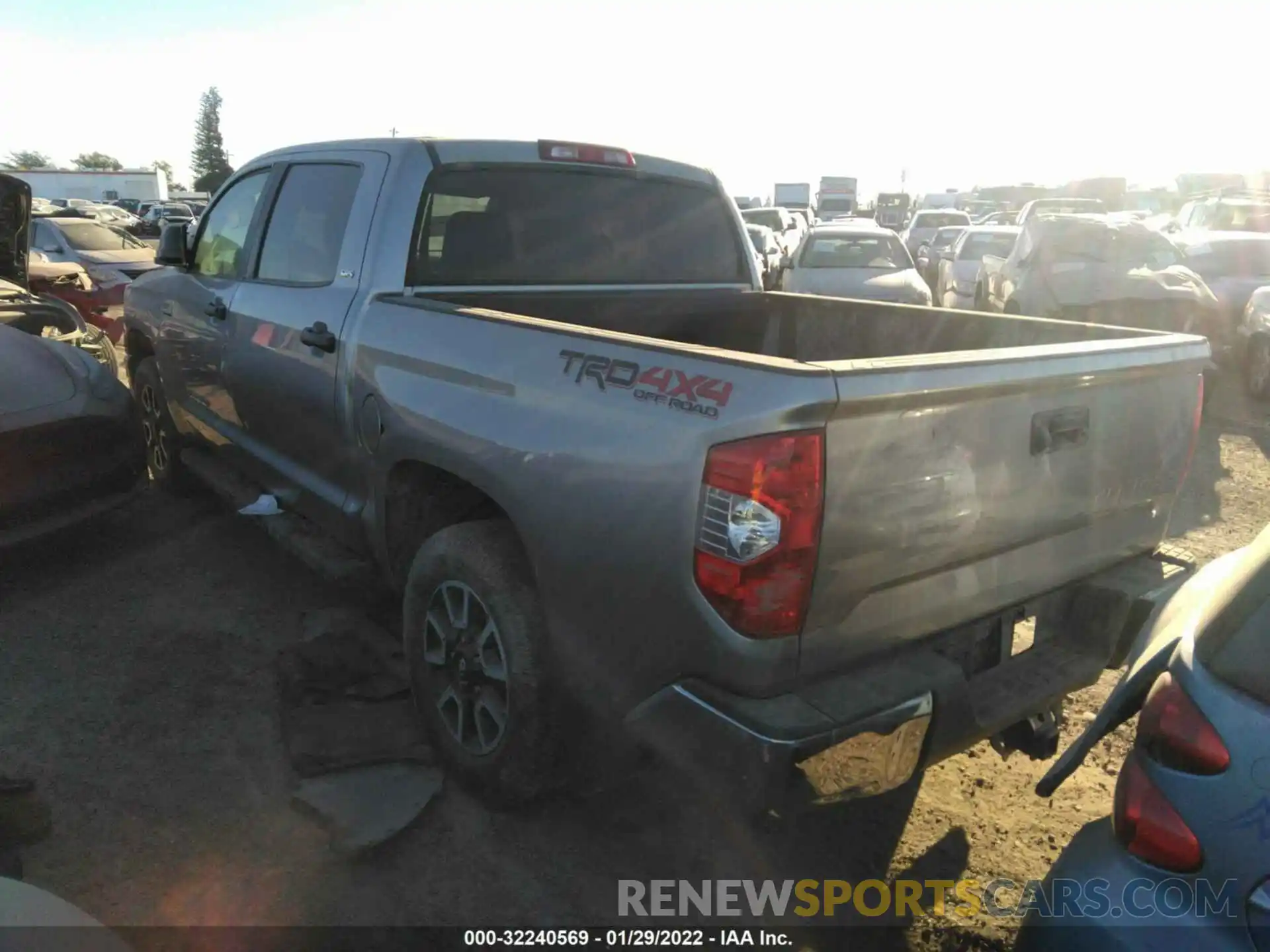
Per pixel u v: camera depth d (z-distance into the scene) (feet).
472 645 10.45
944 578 8.54
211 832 10.19
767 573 7.43
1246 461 26.00
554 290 13.97
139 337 20.25
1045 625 10.09
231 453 16.55
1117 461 9.78
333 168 13.98
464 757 10.66
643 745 8.59
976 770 11.89
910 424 7.88
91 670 13.25
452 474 10.85
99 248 54.19
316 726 11.75
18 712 12.19
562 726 9.78
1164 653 7.02
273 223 15.07
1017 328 12.33
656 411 8.13
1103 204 81.56
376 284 12.43
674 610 7.99
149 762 11.28
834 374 7.35
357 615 14.71
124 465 16.67
